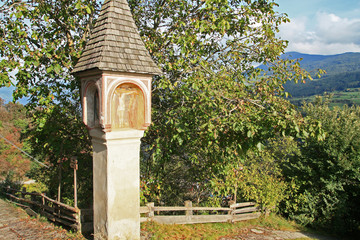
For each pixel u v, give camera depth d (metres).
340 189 12.40
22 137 9.43
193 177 8.72
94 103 5.12
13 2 6.59
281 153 13.98
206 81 6.59
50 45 6.51
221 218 9.59
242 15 8.00
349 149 12.57
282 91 7.52
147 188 7.84
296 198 12.70
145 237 6.29
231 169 8.24
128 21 5.16
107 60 4.48
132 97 5.08
